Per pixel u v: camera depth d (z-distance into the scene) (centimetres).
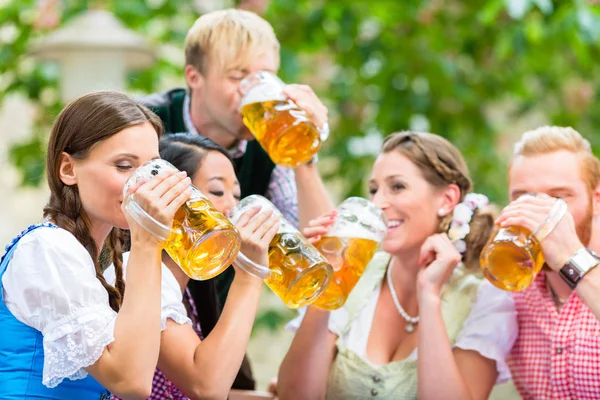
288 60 582
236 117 368
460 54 667
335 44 651
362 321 338
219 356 252
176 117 390
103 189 235
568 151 307
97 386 242
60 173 241
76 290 224
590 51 649
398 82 638
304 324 323
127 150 235
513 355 334
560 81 684
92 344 220
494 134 668
